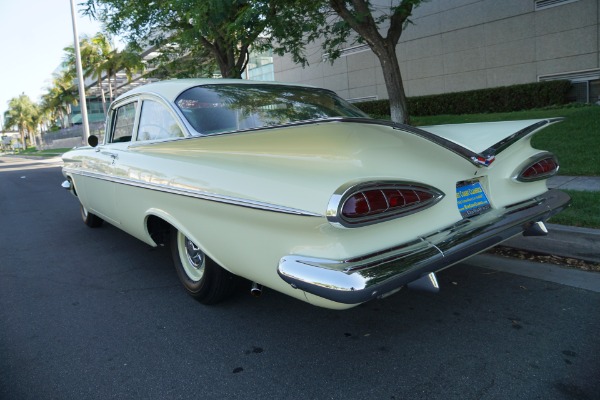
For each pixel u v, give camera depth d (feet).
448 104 54.19
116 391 8.20
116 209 13.94
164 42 43.98
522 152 10.12
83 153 16.96
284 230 7.43
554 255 13.39
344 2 29.19
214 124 10.43
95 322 11.15
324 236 6.95
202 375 8.57
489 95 50.06
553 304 10.52
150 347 9.74
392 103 31.27
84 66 136.98
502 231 8.59
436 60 57.26
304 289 6.90
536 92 46.29
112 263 15.84
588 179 20.18
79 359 9.39
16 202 32.50
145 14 37.65
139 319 11.17
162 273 14.56
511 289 11.50
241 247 8.53
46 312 11.89
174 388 8.20
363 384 7.96
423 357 8.70
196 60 48.60
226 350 9.44
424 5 56.90
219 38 38.99
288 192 7.30
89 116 232.94
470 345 9.02
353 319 10.49
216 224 9.01
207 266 10.77
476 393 7.50
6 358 9.57
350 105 12.95
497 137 9.22
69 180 20.25
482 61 52.85
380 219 6.91
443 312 10.52
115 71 131.85
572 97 46.24
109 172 13.65
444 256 7.43
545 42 47.34
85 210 21.06
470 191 8.98
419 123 47.21
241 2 28.53
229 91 11.50
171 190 10.04
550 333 9.26
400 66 61.36
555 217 14.17
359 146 7.18
